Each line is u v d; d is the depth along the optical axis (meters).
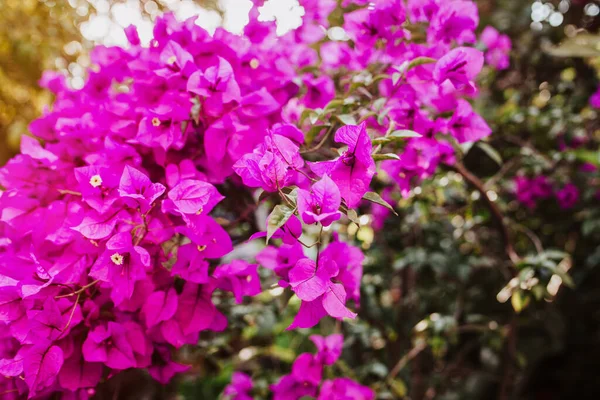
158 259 0.48
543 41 1.17
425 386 1.00
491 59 0.90
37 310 0.44
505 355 0.82
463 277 0.85
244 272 0.51
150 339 0.48
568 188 0.95
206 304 0.49
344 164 0.41
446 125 0.53
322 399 0.61
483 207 0.82
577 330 1.44
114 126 0.51
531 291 0.65
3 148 1.38
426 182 0.78
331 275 0.42
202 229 0.45
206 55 0.53
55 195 0.52
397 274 0.97
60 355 0.44
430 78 0.52
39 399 0.48
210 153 0.49
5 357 0.47
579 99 1.07
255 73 0.55
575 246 1.16
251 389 0.77
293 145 0.43
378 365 0.82
